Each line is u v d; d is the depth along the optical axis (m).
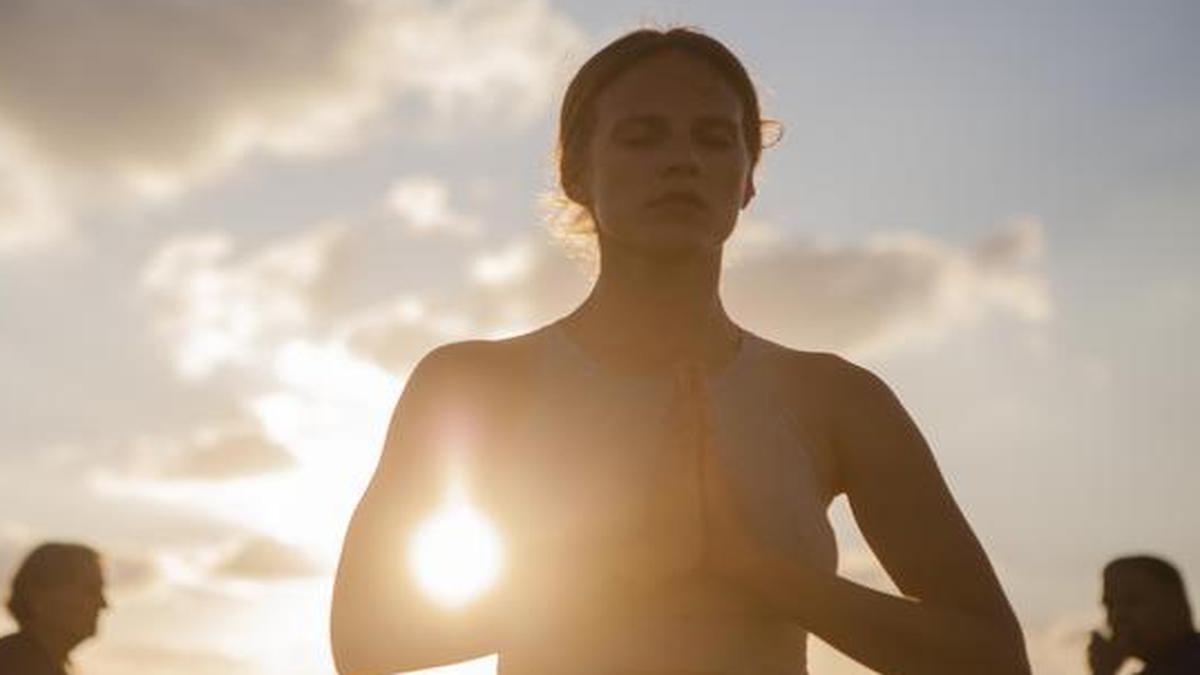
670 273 1.84
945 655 1.72
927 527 1.85
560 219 2.09
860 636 1.70
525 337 1.90
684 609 1.71
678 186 1.81
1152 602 6.39
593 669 1.70
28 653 6.55
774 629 1.75
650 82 1.85
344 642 1.79
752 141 1.94
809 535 1.80
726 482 1.71
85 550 6.73
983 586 1.83
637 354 1.84
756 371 1.87
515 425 1.83
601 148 1.86
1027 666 1.80
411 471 1.84
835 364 1.92
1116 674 6.54
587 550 1.72
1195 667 6.36
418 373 1.91
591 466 1.76
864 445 1.87
